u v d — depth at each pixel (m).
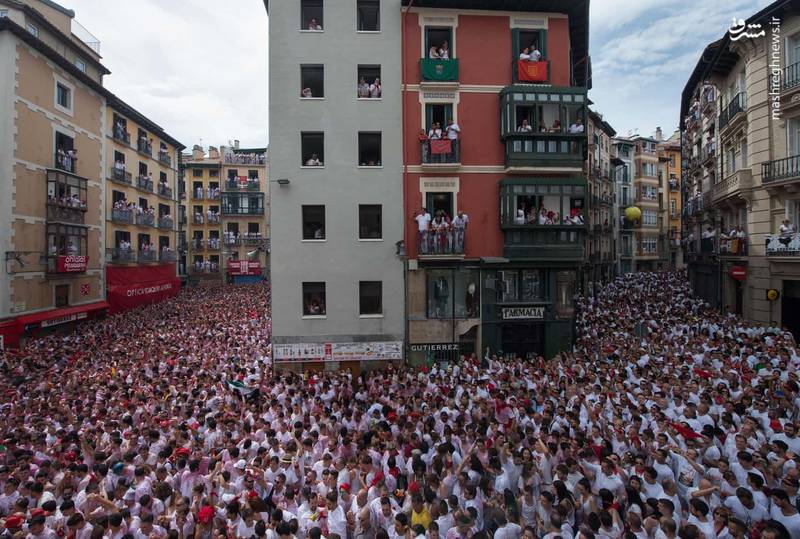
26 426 11.80
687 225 40.41
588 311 28.77
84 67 33.28
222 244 63.34
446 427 10.62
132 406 12.74
